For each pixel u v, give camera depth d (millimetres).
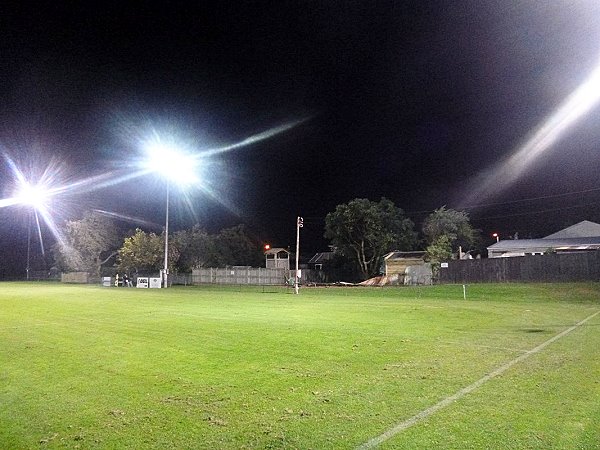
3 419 6262
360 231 56906
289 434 5672
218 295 34844
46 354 10625
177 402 6980
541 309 22750
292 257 74312
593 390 7613
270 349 11211
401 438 5527
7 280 79938
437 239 55344
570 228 60031
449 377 8508
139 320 17203
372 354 10656
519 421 6102
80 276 66750
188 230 67875
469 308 22984
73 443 5430
